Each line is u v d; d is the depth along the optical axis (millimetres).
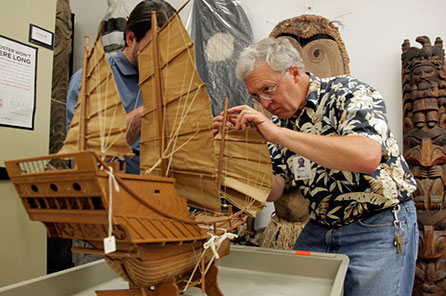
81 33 2674
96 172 511
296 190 1839
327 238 1126
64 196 566
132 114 1204
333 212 1100
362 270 1006
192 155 812
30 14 1337
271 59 1001
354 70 2158
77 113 787
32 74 1345
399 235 1012
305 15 2094
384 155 920
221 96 2037
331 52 2035
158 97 833
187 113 801
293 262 1014
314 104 1062
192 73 775
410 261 1051
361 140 869
